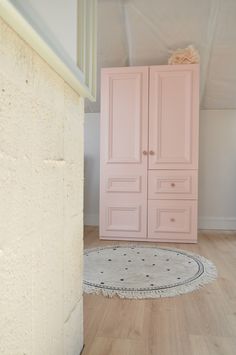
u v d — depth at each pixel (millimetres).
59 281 803
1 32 489
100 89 2861
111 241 2641
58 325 794
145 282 1637
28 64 593
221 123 3199
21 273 571
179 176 2592
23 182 576
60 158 800
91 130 3357
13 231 536
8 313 522
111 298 1442
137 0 2201
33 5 624
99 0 2197
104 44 2621
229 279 1690
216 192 3232
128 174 2650
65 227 853
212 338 1104
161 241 2633
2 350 502
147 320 1234
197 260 2043
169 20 2363
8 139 515
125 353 1010
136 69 2584
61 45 755
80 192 1003
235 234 2938
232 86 2910
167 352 1016
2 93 494
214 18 2295
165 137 2590
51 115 729
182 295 1475
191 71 2533
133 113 2611
